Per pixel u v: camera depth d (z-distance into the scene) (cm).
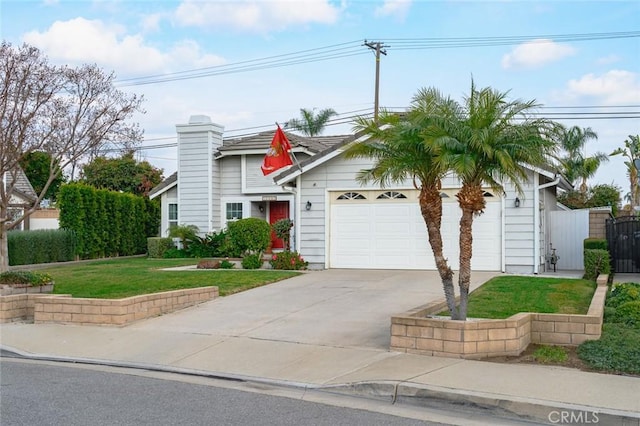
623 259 1844
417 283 1552
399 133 918
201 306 1328
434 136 866
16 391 768
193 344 1009
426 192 938
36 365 937
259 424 636
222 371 861
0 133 1368
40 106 1448
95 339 1072
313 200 1939
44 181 3809
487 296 1276
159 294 1251
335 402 723
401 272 1784
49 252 2325
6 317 1228
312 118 4025
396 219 1864
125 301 1164
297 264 1900
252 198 2591
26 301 1275
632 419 616
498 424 646
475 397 684
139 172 4106
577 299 1237
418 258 1839
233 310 1270
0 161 1384
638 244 1833
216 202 2639
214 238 2520
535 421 652
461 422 650
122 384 808
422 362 840
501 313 1081
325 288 1509
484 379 749
